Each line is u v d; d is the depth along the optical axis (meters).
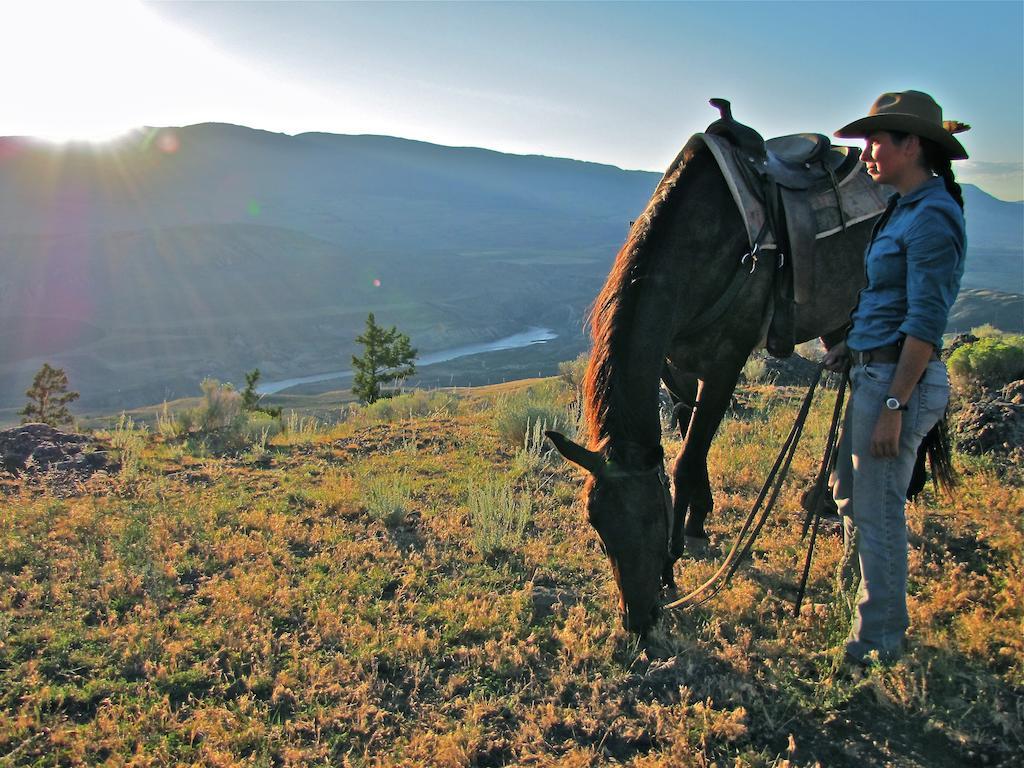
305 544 5.40
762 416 8.82
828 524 5.15
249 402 30.05
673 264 3.82
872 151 3.09
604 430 3.40
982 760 2.84
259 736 3.16
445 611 4.22
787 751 2.96
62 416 50.59
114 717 3.25
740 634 3.82
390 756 3.04
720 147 4.08
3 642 3.86
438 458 7.93
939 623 3.78
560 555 5.05
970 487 5.42
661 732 3.12
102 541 5.36
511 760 3.04
